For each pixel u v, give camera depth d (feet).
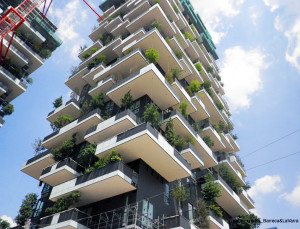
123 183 65.62
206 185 89.04
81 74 125.59
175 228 60.08
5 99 117.70
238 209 106.11
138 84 86.99
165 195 78.13
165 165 75.00
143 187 69.87
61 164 81.66
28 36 129.70
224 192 96.37
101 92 104.53
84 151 79.15
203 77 147.95
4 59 116.06
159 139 69.92
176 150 76.64
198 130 108.68
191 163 90.02
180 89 100.37
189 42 142.00
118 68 102.99
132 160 74.69
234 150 150.51
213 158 103.76
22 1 134.31
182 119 91.04
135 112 87.92
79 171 83.05
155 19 119.65
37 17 140.05
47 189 95.09
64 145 91.45
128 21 129.90
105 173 66.28
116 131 79.15
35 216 87.71
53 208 70.69
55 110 115.55
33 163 97.50
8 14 121.19
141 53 96.53
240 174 129.70
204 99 129.18
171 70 106.42
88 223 67.72
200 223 76.69
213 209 84.94
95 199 73.36
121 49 115.44
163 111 96.89
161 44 101.96
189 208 84.69
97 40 142.20
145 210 66.49
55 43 145.69
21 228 81.82
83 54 140.97
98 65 116.16
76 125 95.25
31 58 126.72
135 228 57.36
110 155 68.95
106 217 67.05
